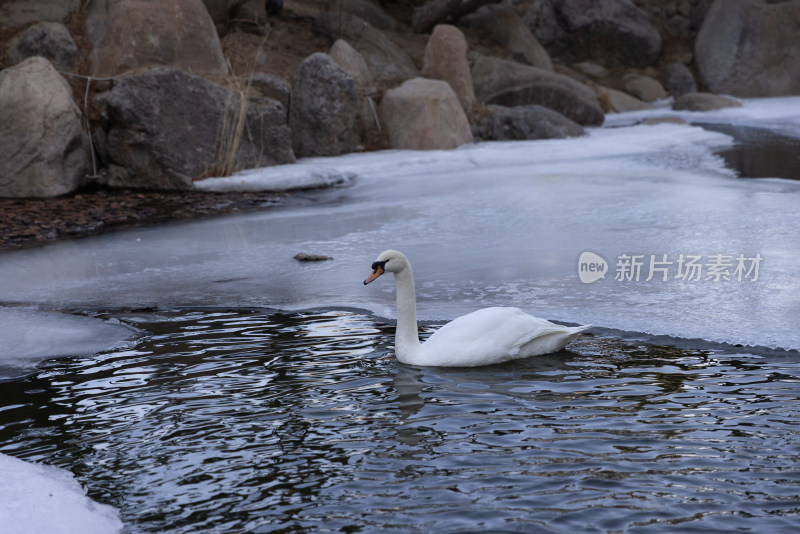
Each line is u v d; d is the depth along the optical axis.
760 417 5.22
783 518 4.04
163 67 15.88
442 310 7.82
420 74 22.45
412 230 11.38
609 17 31.34
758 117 25.48
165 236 11.74
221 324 7.76
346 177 15.90
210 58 17.50
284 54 20.42
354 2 25.34
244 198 14.48
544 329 6.57
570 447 4.89
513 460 4.74
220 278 9.41
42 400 6.02
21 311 8.34
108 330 7.66
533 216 11.77
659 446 4.86
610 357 6.48
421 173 16.39
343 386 6.06
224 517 4.25
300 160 17.45
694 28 33.12
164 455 5.01
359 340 7.16
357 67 20.33
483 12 28.41
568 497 4.30
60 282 9.45
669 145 19.56
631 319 7.28
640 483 4.42
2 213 13.25
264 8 21.38
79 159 15.13
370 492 4.44
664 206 11.95
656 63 32.19
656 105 29.55
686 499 4.24
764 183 13.72
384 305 8.12
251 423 5.43
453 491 4.41
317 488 4.51
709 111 26.95
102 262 10.35
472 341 6.50
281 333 7.42
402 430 5.23
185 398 5.93
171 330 7.62
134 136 15.05
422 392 5.89
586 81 29.31
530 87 24.11
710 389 5.73
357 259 9.98
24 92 14.52
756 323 7.00
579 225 11.04
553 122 21.39
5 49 16.89
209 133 15.64
